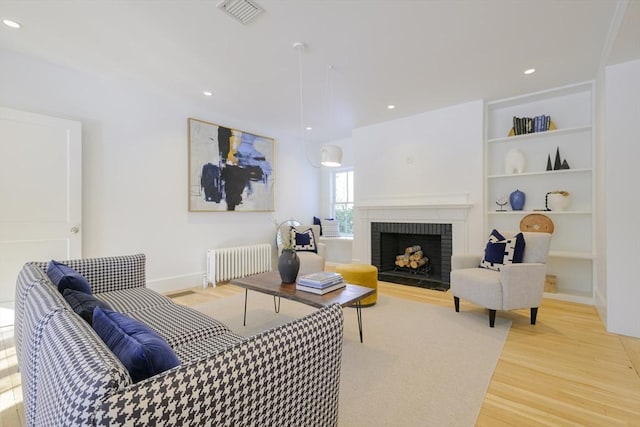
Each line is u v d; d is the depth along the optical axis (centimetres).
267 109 418
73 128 296
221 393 69
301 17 217
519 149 387
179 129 391
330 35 240
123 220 341
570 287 362
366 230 495
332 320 104
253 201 484
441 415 150
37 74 284
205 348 141
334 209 607
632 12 192
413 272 473
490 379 181
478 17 217
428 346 225
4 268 263
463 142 401
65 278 150
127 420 55
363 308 316
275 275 281
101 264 225
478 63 287
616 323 248
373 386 174
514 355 211
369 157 496
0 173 262
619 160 247
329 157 320
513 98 373
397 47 257
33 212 276
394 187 468
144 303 200
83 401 54
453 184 410
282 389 84
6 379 185
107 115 329
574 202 358
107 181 329
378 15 214
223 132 441
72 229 295
